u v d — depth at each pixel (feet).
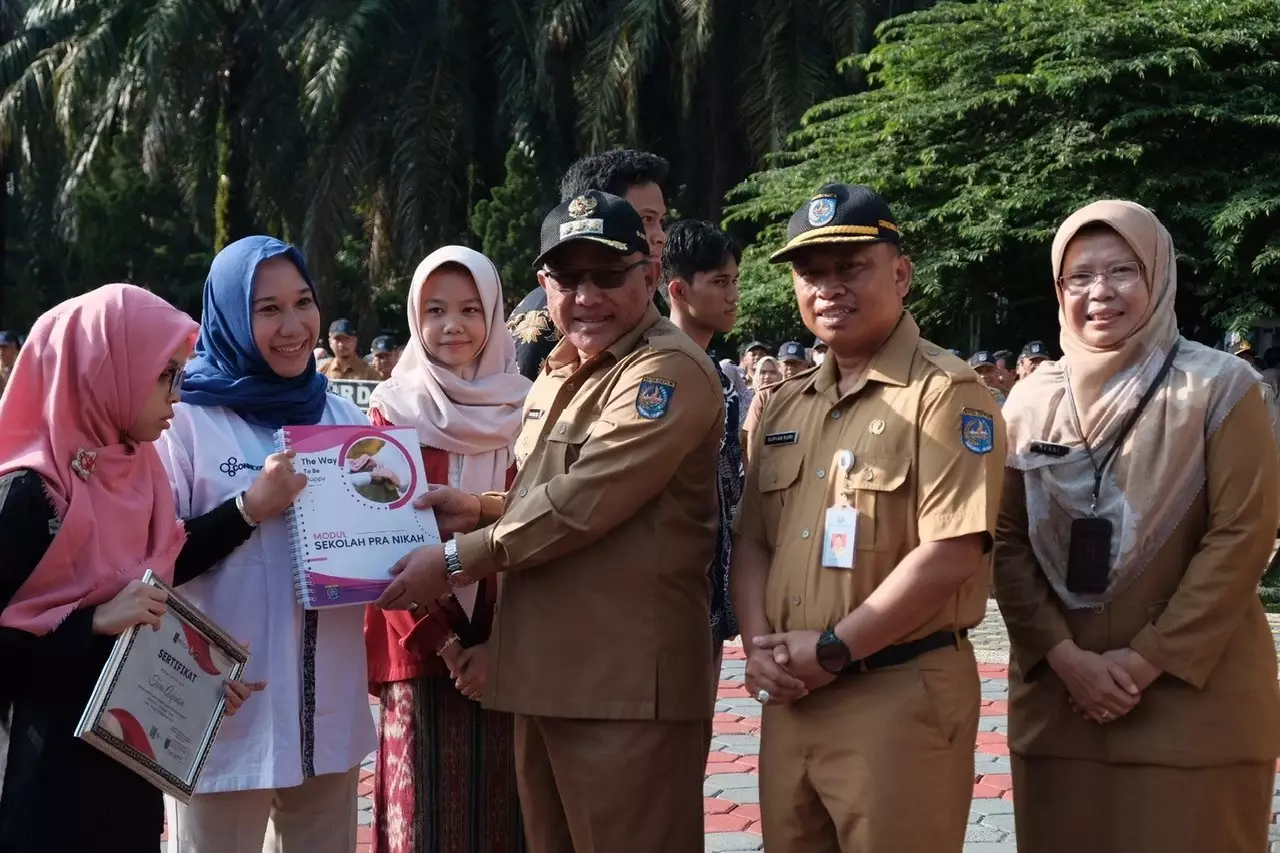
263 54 70.38
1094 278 9.69
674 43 63.36
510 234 61.72
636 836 9.38
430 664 11.03
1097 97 44.93
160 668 8.21
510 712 9.95
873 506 8.99
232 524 9.29
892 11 61.57
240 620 9.55
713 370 9.80
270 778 9.37
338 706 9.95
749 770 16.67
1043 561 9.75
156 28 65.10
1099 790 9.56
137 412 8.38
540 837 10.15
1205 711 9.19
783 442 9.76
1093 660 9.33
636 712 9.32
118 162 84.23
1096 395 9.73
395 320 80.69
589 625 9.45
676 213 65.98
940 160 49.14
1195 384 9.34
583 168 12.85
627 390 9.40
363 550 9.74
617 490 9.21
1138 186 44.42
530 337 14.20
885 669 8.92
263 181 72.08
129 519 8.47
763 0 60.85
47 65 69.72
